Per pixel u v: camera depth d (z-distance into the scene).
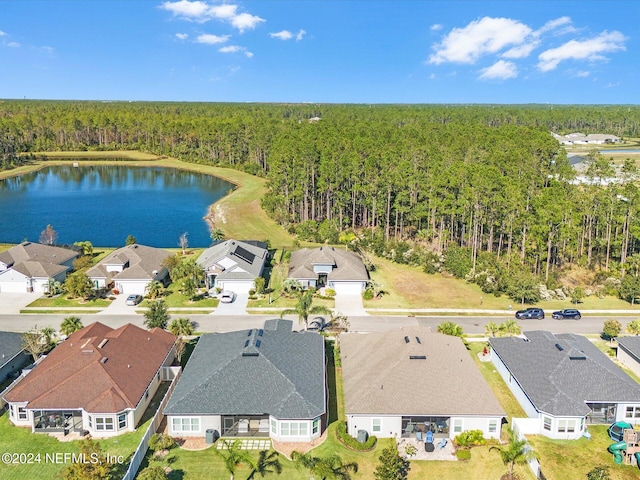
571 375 41.62
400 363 41.94
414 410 37.56
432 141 128.50
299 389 39.12
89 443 33.84
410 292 69.81
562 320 61.09
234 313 61.16
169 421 37.66
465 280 75.25
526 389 41.12
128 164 196.75
